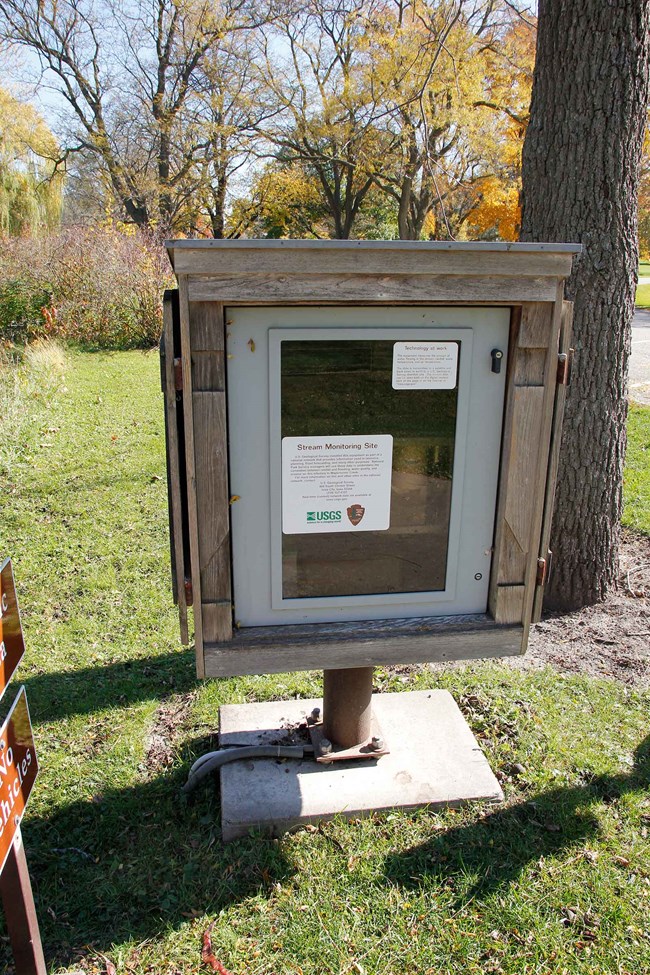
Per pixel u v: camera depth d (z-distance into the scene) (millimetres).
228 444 2246
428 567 2518
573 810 2828
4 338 14828
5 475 7008
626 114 3844
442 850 2637
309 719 3178
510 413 2352
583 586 4488
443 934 2326
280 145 24828
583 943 2307
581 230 4008
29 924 1967
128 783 3012
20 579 4891
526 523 2461
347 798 2803
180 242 1925
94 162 30844
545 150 4039
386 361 2260
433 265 2104
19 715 1979
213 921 2383
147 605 4562
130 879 2551
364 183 27328
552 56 3918
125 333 15922
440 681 3709
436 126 12961
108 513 6090
